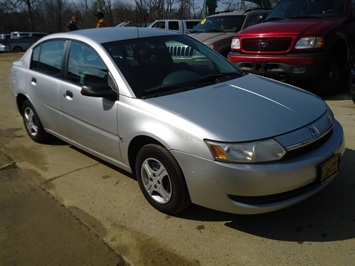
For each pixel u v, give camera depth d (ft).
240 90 10.94
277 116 9.43
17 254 9.16
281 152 8.62
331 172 9.48
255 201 8.71
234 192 8.62
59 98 13.38
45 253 9.14
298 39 19.15
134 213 10.53
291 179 8.59
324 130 9.63
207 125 8.98
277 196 8.75
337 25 20.07
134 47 12.12
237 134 8.71
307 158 8.86
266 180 8.42
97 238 9.57
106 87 11.00
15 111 22.29
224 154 8.55
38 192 12.06
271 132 8.82
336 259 8.30
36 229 10.09
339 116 16.99
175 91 10.91
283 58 19.45
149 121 9.91
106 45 11.94
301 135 9.00
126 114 10.58
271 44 19.94
